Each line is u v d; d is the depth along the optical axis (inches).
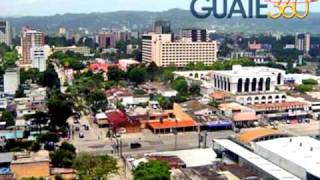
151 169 6815.9
